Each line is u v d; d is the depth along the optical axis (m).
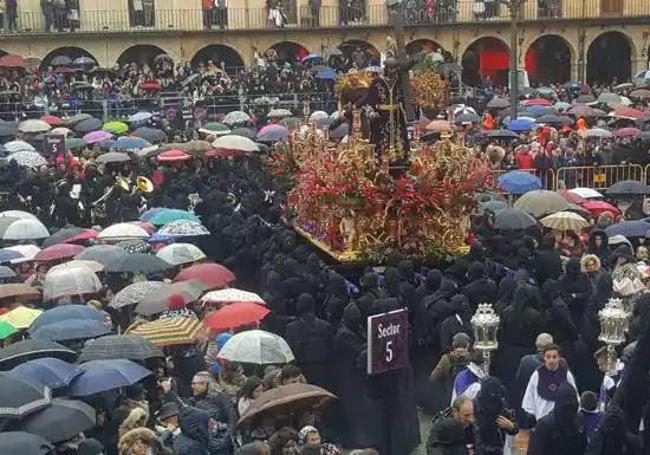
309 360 12.84
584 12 49.66
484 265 14.67
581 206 20.20
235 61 48.88
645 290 13.73
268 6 48.22
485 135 29.48
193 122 37.53
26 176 26.03
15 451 8.35
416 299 13.73
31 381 9.58
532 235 17.41
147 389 11.25
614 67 51.50
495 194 21.31
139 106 39.84
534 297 12.55
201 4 47.94
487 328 11.48
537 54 51.28
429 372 13.52
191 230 17.89
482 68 50.50
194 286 14.23
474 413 9.55
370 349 10.75
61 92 40.41
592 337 13.16
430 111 32.94
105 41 46.44
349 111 19.14
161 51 47.75
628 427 8.05
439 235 17.41
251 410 9.60
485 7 48.91
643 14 49.47
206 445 9.45
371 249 17.17
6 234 17.81
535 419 10.37
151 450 8.76
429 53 42.44
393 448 11.96
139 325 12.73
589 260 14.71
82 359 11.02
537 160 27.33
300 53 48.62
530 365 11.24
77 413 9.40
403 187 17.16
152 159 27.98
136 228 17.95
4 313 13.81
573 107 34.97
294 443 8.93
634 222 17.86
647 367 7.96
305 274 14.74
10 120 38.06
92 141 30.53
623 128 31.23
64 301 14.12
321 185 17.56
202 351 12.86
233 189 23.83
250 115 37.94
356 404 12.16
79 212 22.77
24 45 45.56
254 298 13.70
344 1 48.97
